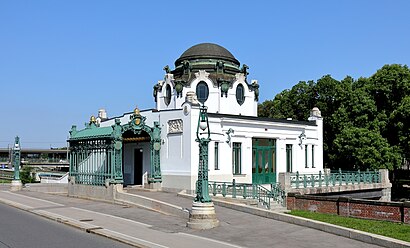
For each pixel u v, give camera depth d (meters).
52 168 102.44
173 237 16.56
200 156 19.05
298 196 27.38
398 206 22.27
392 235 17.95
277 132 36.94
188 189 30.64
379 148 45.06
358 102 48.81
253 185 25.83
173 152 32.25
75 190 32.75
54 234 17.38
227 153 33.06
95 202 28.86
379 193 40.09
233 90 39.19
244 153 34.25
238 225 19.22
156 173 32.78
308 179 33.97
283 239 16.39
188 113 31.23
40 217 22.56
